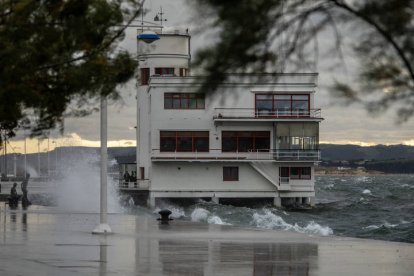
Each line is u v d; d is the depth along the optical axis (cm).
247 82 1188
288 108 8931
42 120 1775
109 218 5403
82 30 1691
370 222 7306
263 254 3138
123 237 3891
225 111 8956
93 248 3344
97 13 1706
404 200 11838
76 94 1752
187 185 9162
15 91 1642
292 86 8844
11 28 1650
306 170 9212
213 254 3125
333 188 19700
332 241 3731
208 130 9038
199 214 7450
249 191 9156
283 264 2805
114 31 1752
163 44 9625
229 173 9200
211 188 9162
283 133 8988
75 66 1711
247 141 9100
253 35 1144
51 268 2634
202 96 1237
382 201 11412
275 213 8194
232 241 3716
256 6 1134
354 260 2934
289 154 9012
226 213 7844
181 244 3550
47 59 1683
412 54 1123
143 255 3075
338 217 8062
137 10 1758
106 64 1712
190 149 9038
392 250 3300
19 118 1719
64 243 3553
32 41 1678
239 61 1159
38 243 3541
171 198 9181
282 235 4056
